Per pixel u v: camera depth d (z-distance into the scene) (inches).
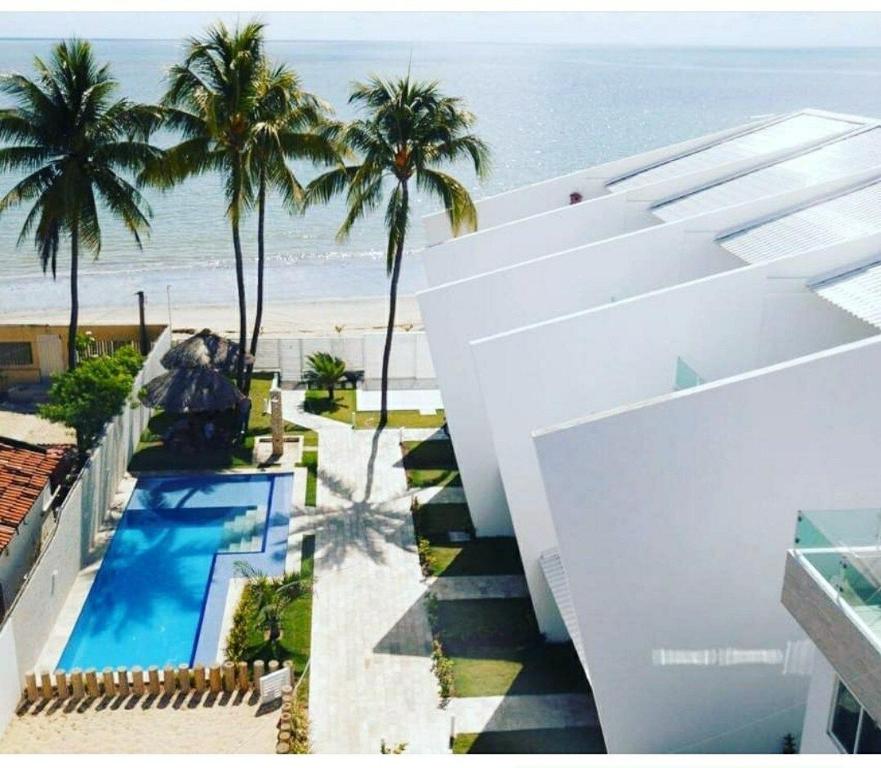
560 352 670.5
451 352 840.9
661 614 545.3
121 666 730.8
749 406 502.0
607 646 553.3
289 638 756.0
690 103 6968.5
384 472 1069.1
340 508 979.9
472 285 820.0
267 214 2901.1
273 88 1086.4
